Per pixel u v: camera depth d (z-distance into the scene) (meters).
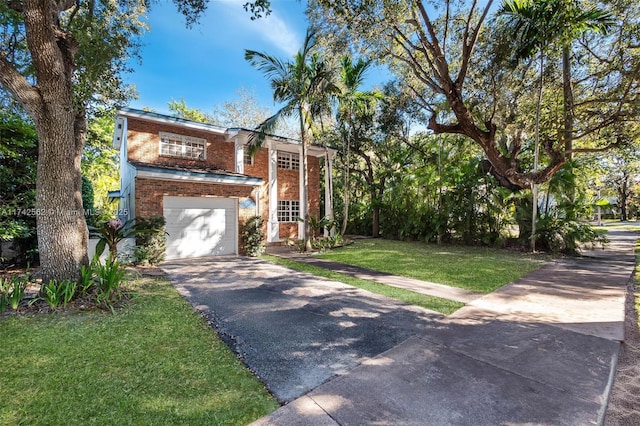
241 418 2.30
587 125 10.62
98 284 5.21
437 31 9.29
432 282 6.88
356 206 19.16
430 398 2.56
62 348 3.42
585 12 7.94
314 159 16.70
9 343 3.52
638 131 9.55
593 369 3.03
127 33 7.78
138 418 2.28
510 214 12.41
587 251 11.44
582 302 5.30
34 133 7.33
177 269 8.27
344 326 4.25
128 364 3.10
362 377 2.91
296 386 2.76
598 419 2.29
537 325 4.22
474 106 10.77
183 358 3.26
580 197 11.26
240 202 11.32
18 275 6.70
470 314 4.72
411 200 14.93
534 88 10.23
